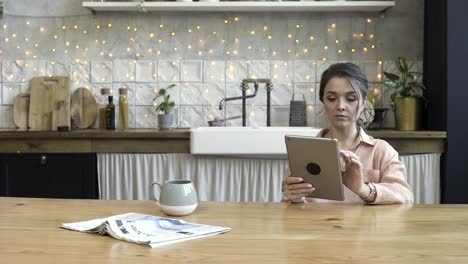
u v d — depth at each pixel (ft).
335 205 5.66
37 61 12.84
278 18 12.75
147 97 12.89
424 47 12.46
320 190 5.58
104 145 10.95
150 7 12.14
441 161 11.03
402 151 10.91
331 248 3.92
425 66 12.37
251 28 12.77
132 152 10.94
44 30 12.84
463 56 10.93
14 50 12.85
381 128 12.32
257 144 10.59
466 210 5.37
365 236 4.28
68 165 10.96
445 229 4.53
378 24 12.68
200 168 10.87
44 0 12.81
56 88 12.45
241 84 12.20
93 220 4.85
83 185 10.98
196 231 4.37
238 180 10.84
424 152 10.98
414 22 12.67
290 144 5.58
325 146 5.32
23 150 10.97
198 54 12.85
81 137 10.87
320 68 12.76
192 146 10.61
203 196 10.88
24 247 3.97
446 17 10.98
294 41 12.76
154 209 5.41
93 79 12.86
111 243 4.09
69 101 12.41
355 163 5.49
